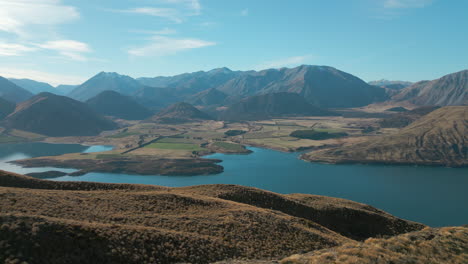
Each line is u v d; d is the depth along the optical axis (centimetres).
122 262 3003
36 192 4725
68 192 5197
